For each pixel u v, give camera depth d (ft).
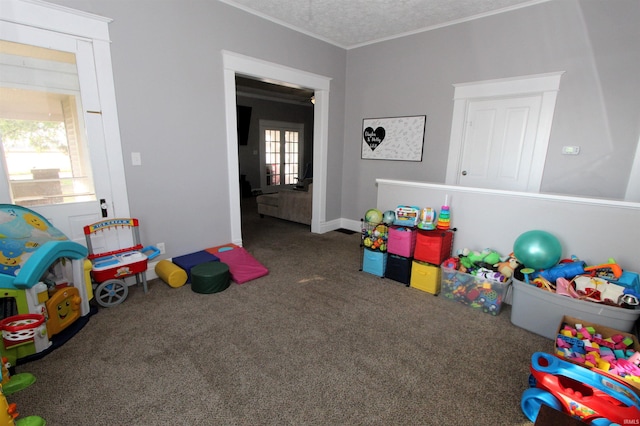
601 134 9.40
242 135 27.12
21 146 7.30
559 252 7.19
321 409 5.13
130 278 9.37
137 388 5.45
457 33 11.64
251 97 27.27
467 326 7.56
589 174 9.73
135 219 8.72
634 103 8.84
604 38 9.05
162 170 9.56
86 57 7.77
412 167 13.58
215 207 11.14
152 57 8.85
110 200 8.67
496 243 8.65
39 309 6.20
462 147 12.33
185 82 9.63
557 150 10.19
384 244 10.14
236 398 5.30
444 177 12.80
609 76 9.11
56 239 7.11
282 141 30.60
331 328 7.38
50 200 7.84
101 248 8.74
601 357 5.51
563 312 6.72
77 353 6.30
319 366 6.11
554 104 10.04
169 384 5.56
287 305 8.39
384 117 14.08
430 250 8.96
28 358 5.96
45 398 5.19
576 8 9.36
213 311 8.01
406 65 13.10
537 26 10.05
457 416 5.06
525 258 7.37
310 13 11.08
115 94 8.33
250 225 16.92
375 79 14.14
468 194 8.89
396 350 6.64
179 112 9.64
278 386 5.58
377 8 10.64
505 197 8.29
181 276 9.29
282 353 6.46
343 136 15.67
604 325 6.26
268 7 10.64
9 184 7.23
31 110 7.33
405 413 5.09
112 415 4.91
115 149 8.53
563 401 4.69
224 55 10.34
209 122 10.43
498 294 7.92
